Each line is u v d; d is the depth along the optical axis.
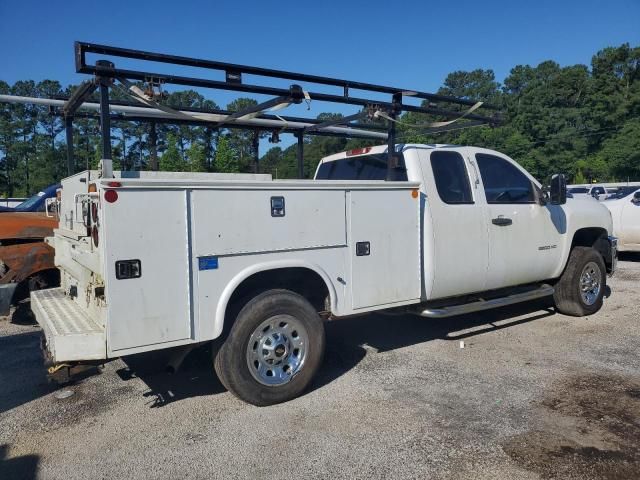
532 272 6.46
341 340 6.14
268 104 4.95
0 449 3.71
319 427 3.93
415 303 5.28
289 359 4.38
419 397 4.45
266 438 3.78
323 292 4.76
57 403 4.50
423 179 5.33
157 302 3.73
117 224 3.56
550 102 72.75
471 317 7.17
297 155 7.09
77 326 3.90
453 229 5.49
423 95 5.38
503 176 6.21
